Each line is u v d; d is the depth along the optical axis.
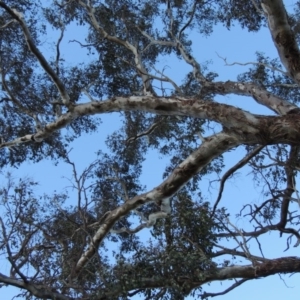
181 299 8.88
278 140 7.69
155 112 9.20
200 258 8.77
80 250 10.22
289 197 9.93
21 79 13.24
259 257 9.35
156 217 10.58
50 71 9.83
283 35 9.01
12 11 9.38
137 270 8.90
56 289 9.56
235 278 9.26
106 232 10.32
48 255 10.01
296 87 13.53
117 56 13.67
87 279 10.06
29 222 9.82
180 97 8.95
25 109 11.84
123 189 13.09
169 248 8.95
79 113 10.23
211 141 8.84
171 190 9.66
